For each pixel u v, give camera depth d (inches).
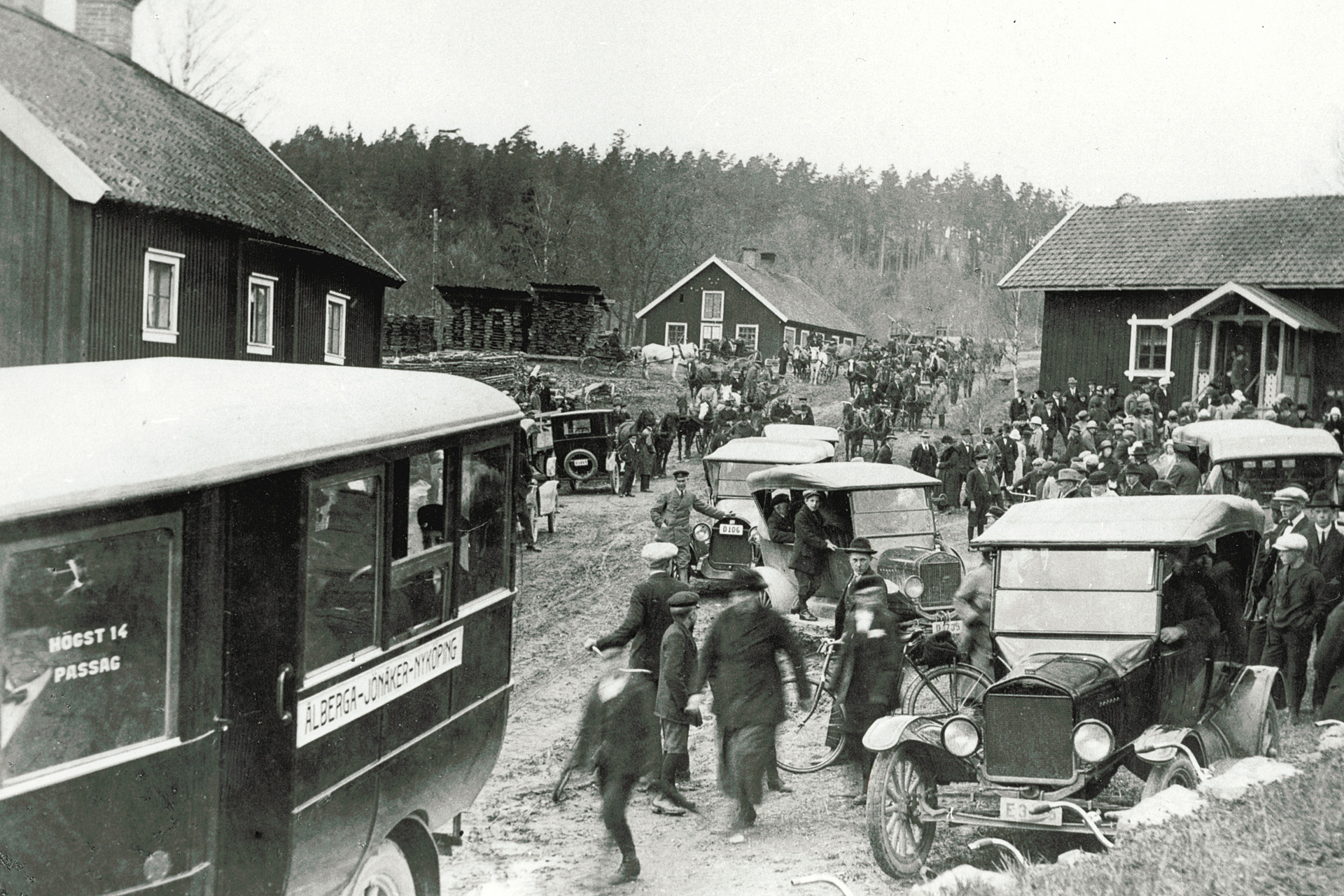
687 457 1503.4
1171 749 300.8
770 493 664.4
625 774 301.0
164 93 1019.3
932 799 315.6
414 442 239.9
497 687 293.3
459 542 268.8
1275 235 1481.3
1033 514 374.6
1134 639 330.3
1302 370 1380.4
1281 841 252.5
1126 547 343.6
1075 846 322.0
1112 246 1556.3
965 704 366.3
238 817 186.2
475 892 289.9
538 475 964.0
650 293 3567.9
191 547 177.0
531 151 3848.4
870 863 307.1
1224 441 751.1
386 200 3750.0
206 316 832.3
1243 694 342.0
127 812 167.8
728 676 337.1
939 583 542.0
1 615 152.4
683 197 3816.4
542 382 1513.3
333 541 210.8
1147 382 1492.4
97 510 162.2
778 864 307.6
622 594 741.3
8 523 151.6
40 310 696.4
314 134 3843.5
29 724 156.9
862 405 1462.8
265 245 893.2
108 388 193.2
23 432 169.0
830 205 5103.3
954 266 4842.5
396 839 248.7
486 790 385.1
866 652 360.2
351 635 217.6
